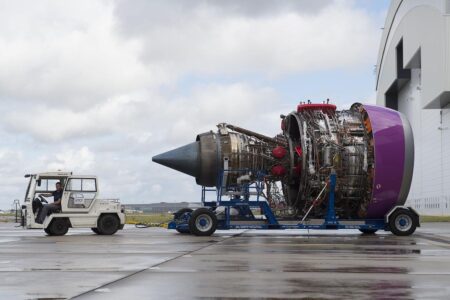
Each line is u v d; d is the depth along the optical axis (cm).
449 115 7369
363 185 2223
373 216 2267
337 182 2197
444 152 7662
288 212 2267
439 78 6775
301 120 2228
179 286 797
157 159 2275
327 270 984
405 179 2209
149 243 1692
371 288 783
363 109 2278
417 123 9238
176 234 2286
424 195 8875
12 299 695
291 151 2231
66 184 2252
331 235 2295
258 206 2225
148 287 788
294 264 1077
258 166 2259
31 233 2462
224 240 1856
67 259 1177
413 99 9456
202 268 1009
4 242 1752
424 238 2034
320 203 2219
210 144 2277
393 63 9956
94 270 980
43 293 739
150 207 6825
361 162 2206
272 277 891
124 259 1173
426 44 7344
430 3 7219
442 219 5572
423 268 1016
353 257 1226
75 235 2238
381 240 1894
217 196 2262
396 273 945
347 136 2225
